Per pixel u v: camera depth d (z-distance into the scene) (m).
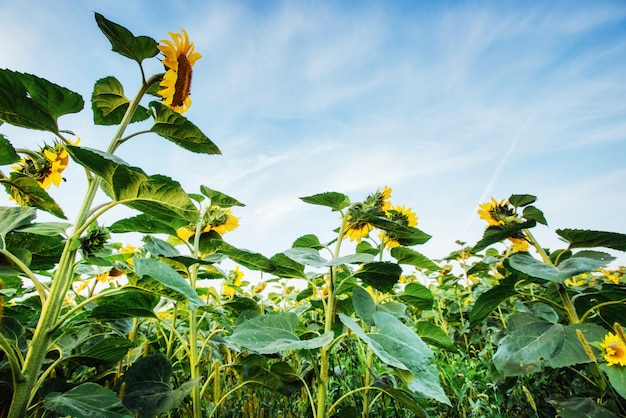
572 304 2.56
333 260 2.34
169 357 2.58
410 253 2.89
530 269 2.43
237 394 2.89
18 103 1.56
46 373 1.39
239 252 2.51
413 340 2.03
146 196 1.66
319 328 3.46
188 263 2.40
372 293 3.60
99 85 2.02
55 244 2.00
